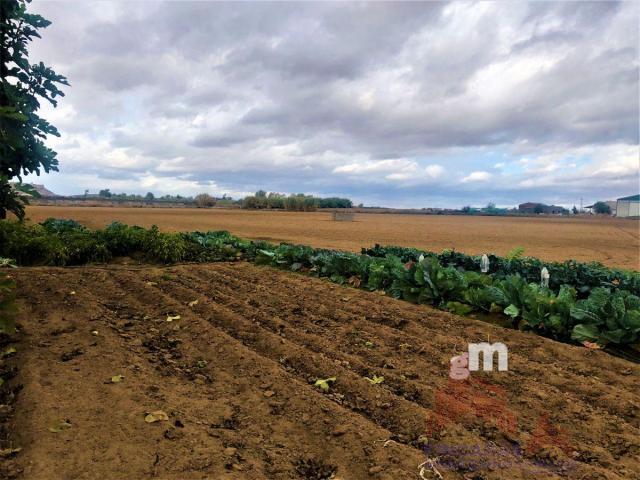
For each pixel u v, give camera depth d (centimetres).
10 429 357
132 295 779
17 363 472
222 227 3747
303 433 399
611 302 666
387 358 582
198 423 393
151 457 334
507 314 757
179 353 554
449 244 2859
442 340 657
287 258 1221
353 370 542
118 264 1127
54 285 761
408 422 423
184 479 313
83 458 325
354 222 5819
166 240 1207
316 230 3762
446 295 851
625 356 632
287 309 788
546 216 14575
